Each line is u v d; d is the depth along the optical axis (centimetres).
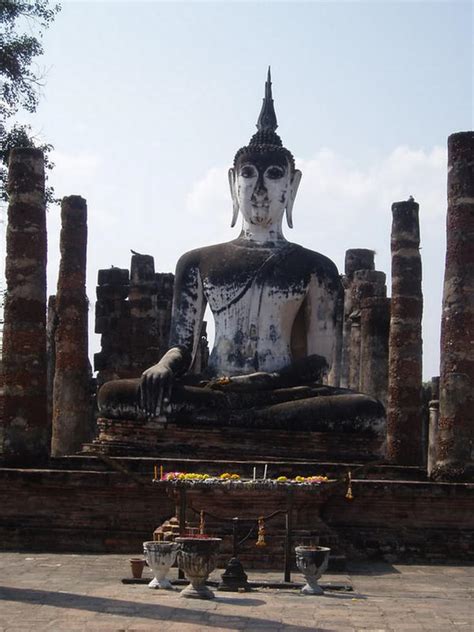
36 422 2133
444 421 2047
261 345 2292
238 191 2414
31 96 3344
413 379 2662
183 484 1476
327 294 2330
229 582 1403
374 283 3166
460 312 2052
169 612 1207
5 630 1090
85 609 1214
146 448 2127
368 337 3048
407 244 2686
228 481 1484
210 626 1126
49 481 1870
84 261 2823
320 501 1688
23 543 1862
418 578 1600
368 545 1838
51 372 3491
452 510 1870
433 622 1187
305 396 2195
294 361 2292
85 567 1612
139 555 1808
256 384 2175
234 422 2127
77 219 2805
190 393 2134
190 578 1332
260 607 1260
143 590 1373
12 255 2172
